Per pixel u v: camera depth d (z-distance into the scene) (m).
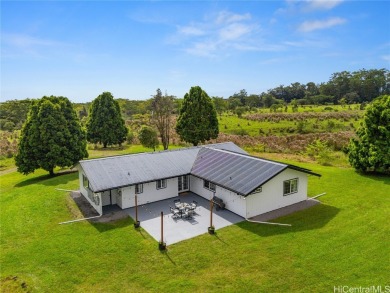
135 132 56.12
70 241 16.77
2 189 28.86
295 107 88.25
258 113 82.88
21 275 13.84
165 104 41.06
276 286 12.40
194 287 12.52
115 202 22.33
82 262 14.68
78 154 32.56
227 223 18.62
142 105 92.31
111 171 21.78
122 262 14.55
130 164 23.09
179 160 25.06
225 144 30.59
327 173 29.14
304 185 22.06
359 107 88.56
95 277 13.48
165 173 22.92
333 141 40.50
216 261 14.38
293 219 18.97
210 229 17.20
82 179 23.84
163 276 13.36
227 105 96.56
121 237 17.05
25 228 18.77
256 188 18.53
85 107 90.06
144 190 22.16
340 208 20.59
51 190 25.70
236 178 20.47
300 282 12.60
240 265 13.98
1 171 38.03
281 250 15.17
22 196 24.72
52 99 32.22
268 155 37.84
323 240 16.08
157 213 20.45
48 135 30.22
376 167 27.78
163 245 15.52
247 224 18.41
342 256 14.45
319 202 21.84
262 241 16.16
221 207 20.83
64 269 14.16
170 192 23.48
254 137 48.03
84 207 21.72
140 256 15.02
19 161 30.72
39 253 15.64
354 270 13.28
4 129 70.69
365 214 19.44
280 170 19.59
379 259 14.07
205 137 41.34
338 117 67.50
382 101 28.17
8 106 81.75
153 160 24.28
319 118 66.75
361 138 28.75
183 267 13.98
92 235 17.41
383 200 21.83
